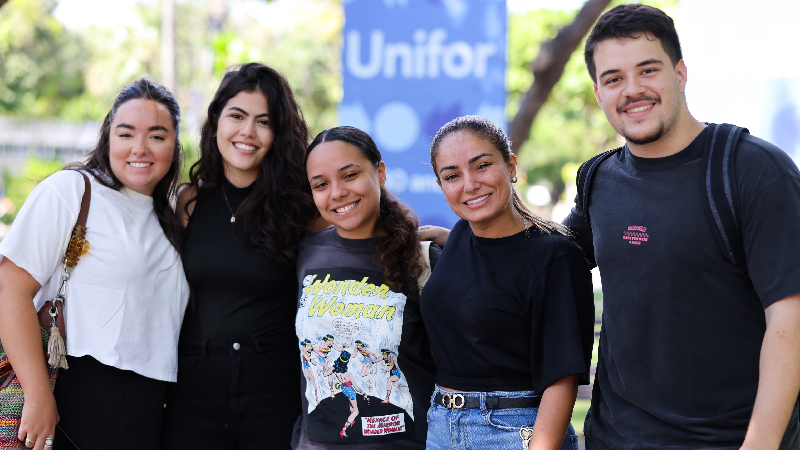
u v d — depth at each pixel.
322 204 2.29
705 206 1.66
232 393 2.38
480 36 3.65
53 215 2.17
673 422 1.70
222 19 15.08
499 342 1.95
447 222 3.63
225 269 2.42
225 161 2.58
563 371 1.83
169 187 2.50
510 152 2.07
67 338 2.19
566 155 23.84
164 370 2.33
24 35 21.89
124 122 2.30
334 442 2.18
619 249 1.80
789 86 3.01
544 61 6.58
